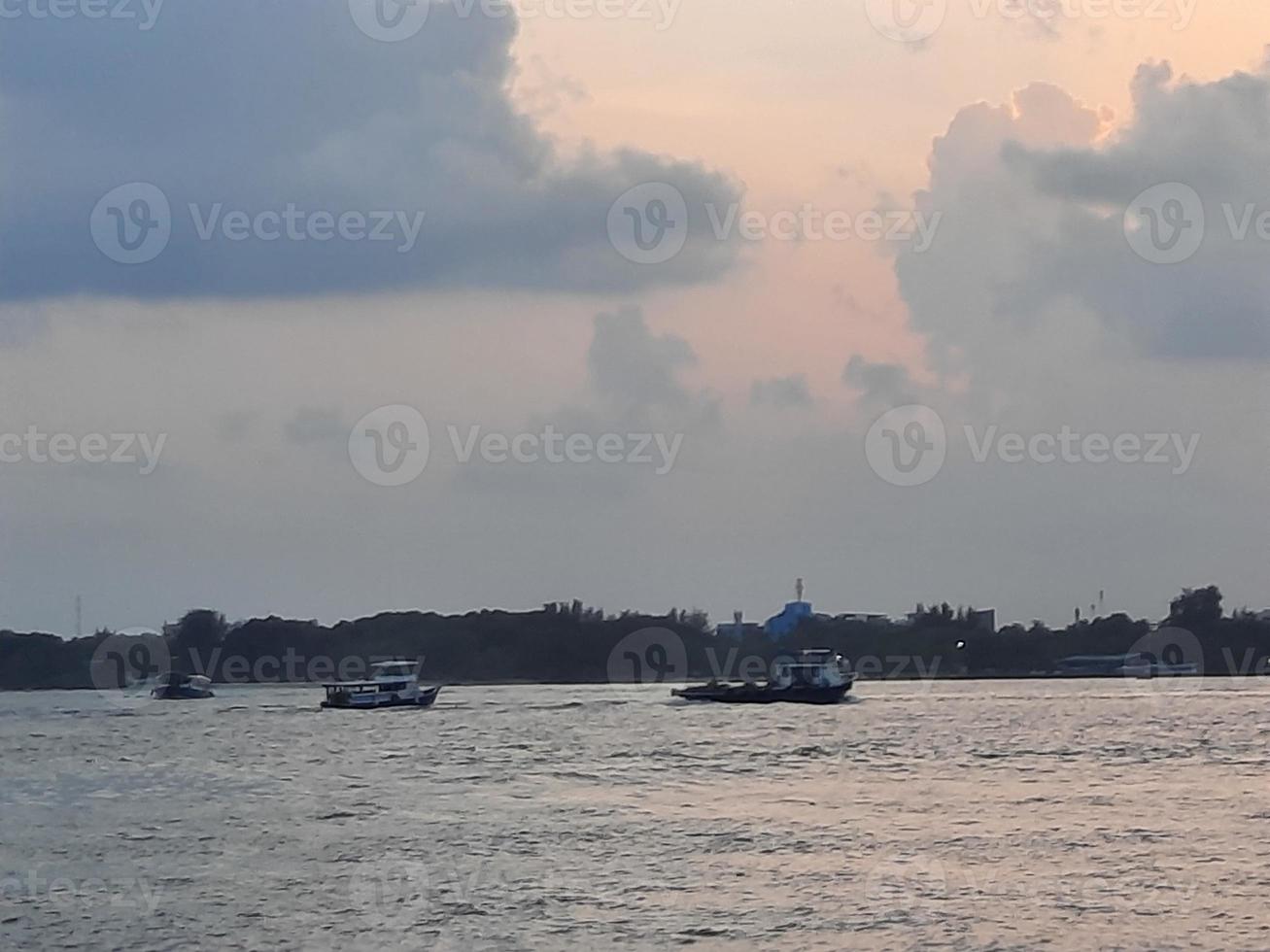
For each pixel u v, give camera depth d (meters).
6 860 70.81
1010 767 109.62
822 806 87.69
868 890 62.31
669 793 95.31
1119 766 110.25
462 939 55.22
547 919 57.72
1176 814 83.50
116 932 56.78
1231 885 63.16
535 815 84.69
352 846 73.81
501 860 69.50
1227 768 108.25
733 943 54.47
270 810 88.12
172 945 55.06
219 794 96.88
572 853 71.19
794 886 63.09
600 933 55.75
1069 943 54.41
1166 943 54.59
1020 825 79.44
